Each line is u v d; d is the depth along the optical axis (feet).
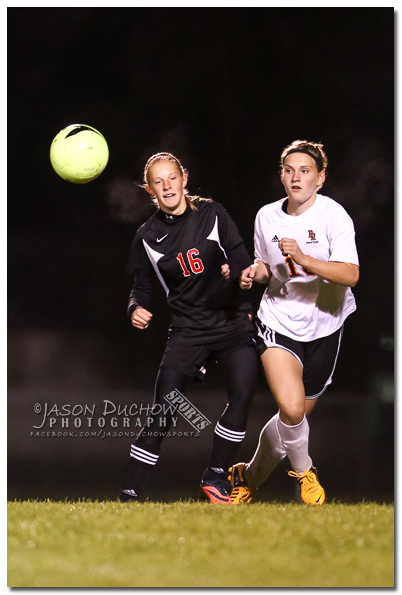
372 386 266.77
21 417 212.43
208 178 272.72
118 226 288.10
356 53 263.49
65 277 290.35
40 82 275.59
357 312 269.64
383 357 268.21
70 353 287.89
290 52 266.36
